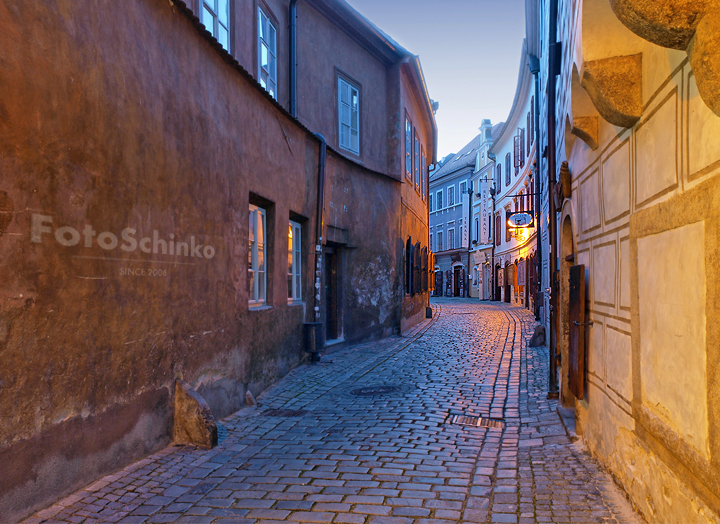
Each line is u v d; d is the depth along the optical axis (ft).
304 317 34.81
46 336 12.76
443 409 23.99
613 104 12.25
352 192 43.50
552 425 21.04
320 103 41.81
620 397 13.89
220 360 22.11
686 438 9.48
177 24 18.78
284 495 14.08
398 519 12.59
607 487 14.15
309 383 29.55
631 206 12.89
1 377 11.55
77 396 13.76
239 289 24.14
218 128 21.93
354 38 46.60
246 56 31.14
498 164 122.72
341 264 42.91
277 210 29.37
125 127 15.70
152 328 17.07
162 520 12.54
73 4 13.66
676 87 10.00
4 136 11.68
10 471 11.75
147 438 16.85
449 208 166.61
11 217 11.85
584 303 17.60
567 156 21.33
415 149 64.90
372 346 44.83
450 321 69.31
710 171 8.53
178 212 18.66
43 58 12.72
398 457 17.34
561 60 22.38
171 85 18.33
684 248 9.55
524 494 13.97
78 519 12.35
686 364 9.50
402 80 53.88
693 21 7.80
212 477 15.43
